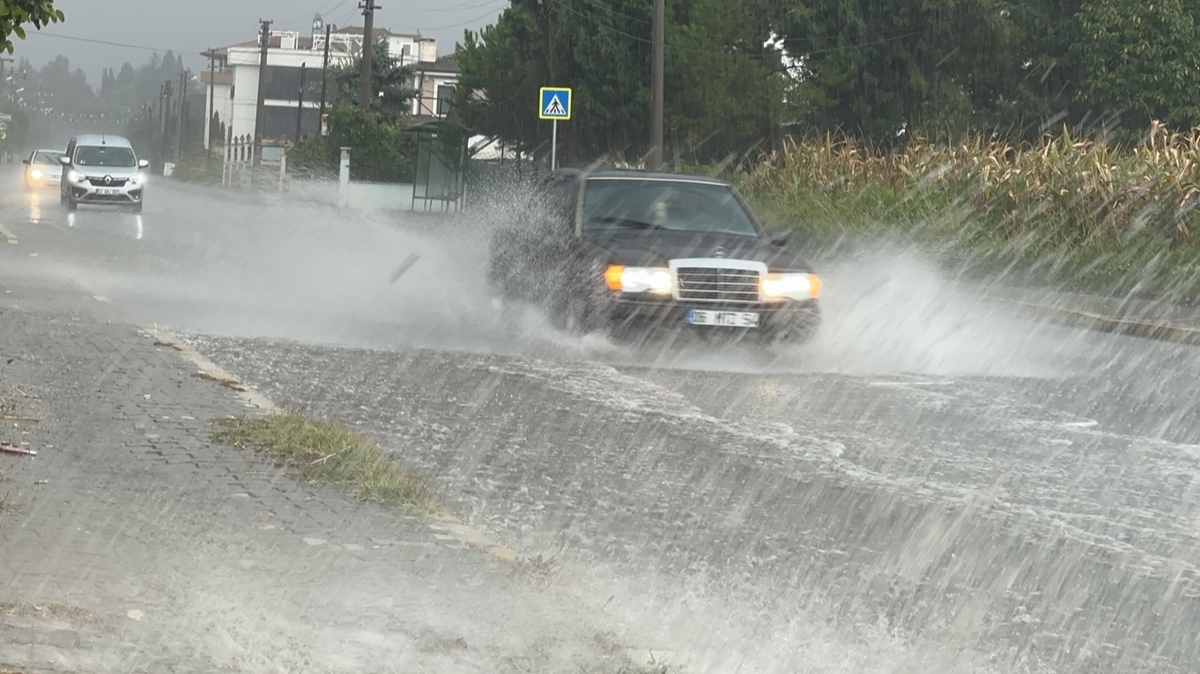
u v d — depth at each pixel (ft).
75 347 41.39
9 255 74.08
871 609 20.31
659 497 27.25
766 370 46.37
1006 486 29.19
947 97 167.53
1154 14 161.68
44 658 15.74
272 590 19.10
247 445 28.53
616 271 47.03
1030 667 18.03
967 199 95.25
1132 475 30.73
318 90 457.68
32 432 29.01
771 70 153.17
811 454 32.01
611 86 149.79
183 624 17.37
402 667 16.30
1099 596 21.36
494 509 25.77
